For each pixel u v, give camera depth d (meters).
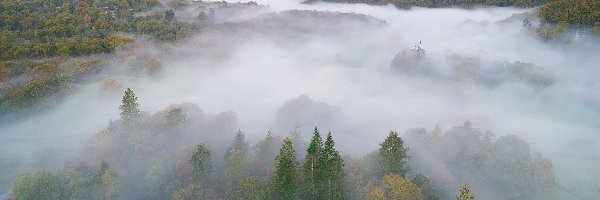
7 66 187.12
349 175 110.25
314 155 96.81
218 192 110.44
